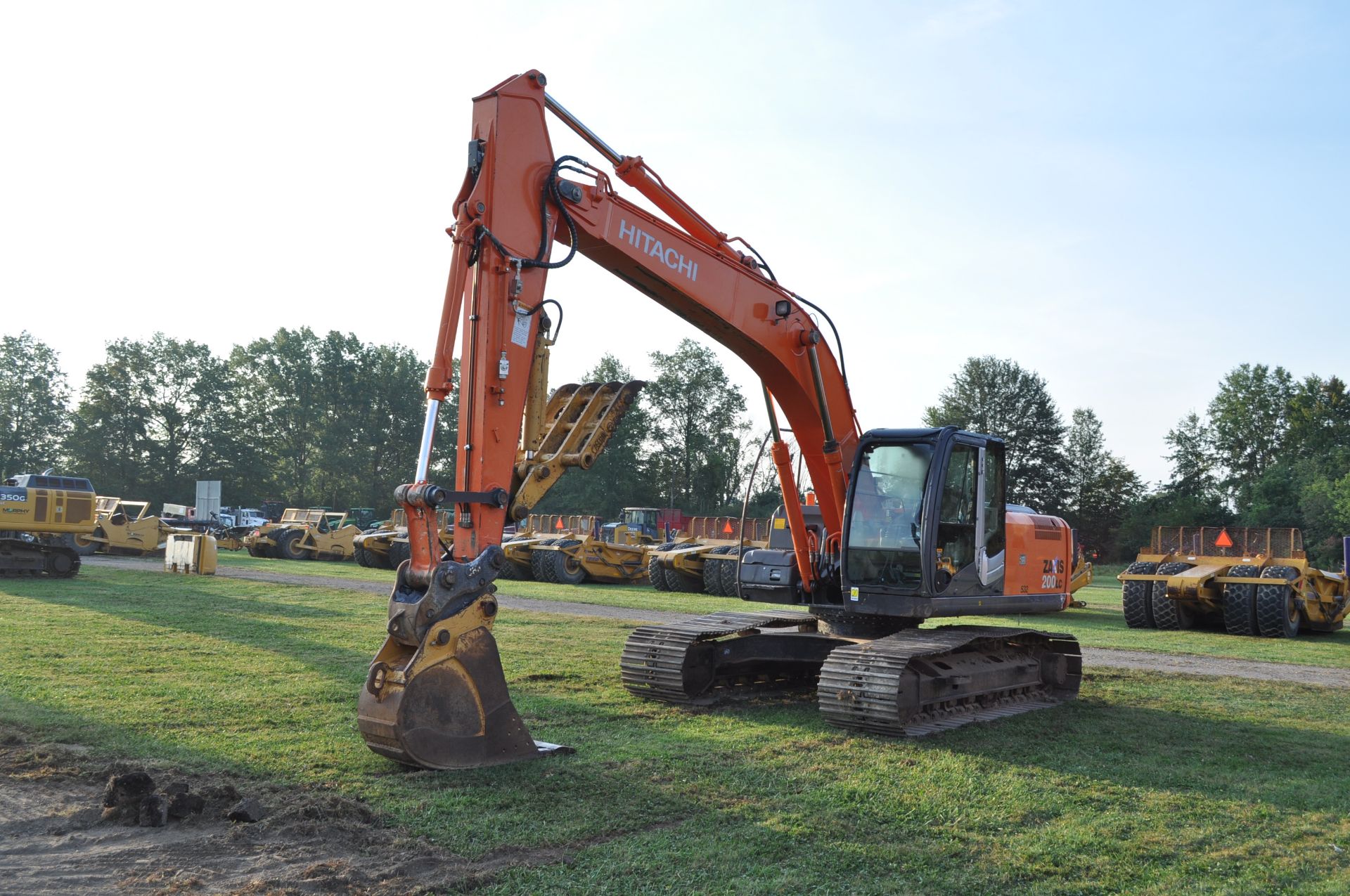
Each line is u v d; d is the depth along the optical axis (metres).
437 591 5.98
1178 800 6.03
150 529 29.80
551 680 9.74
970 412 66.50
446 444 64.62
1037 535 9.90
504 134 6.80
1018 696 9.59
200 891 4.05
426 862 4.46
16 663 9.43
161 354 79.00
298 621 13.59
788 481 9.23
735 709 8.71
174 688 8.42
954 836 5.17
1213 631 17.91
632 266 7.70
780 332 8.70
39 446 78.88
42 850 4.51
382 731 5.86
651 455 80.62
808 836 5.07
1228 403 78.44
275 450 84.62
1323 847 5.21
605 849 4.74
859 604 8.69
